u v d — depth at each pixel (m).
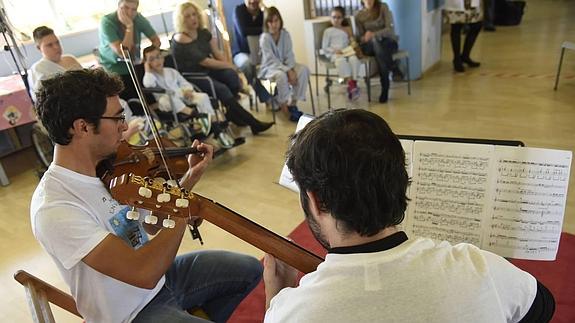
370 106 4.25
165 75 3.49
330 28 4.43
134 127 2.55
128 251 1.12
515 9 6.29
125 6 3.54
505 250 1.21
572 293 1.81
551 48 5.17
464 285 0.65
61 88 1.10
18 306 2.25
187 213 1.05
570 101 3.75
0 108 3.31
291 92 4.12
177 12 3.89
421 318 0.63
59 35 4.32
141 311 1.29
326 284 0.66
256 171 3.28
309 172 0.69
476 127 3.53
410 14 4.53
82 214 1.14
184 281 1.51
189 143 3.26
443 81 4.64
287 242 1.05
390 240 0.69
